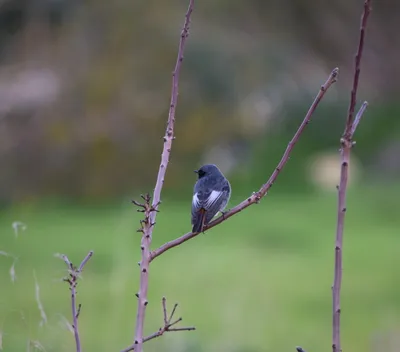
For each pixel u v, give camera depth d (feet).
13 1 85.71
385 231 61.67
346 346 39.01
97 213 70.44
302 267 52.31
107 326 37.93
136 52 85.15
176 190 80.23
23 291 37.17
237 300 44.14
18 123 80.12
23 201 76.28
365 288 47.65
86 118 81.46
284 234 62.08
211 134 83.82
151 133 81.92
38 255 51.37
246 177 82.23
